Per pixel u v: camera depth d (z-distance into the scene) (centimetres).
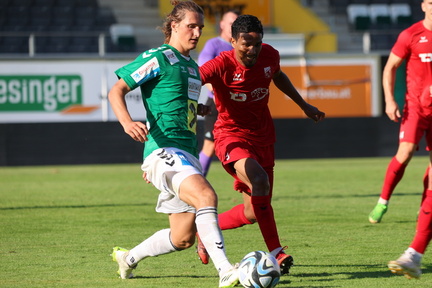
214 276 1719
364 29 7962
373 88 6025
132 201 3381
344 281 1633
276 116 5950
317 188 3872
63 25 7738
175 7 1642
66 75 5700
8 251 2083
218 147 1919
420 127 2372
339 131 6012
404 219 2695
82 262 1912
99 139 5784
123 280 1672
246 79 1841
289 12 7838
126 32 7638
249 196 1900
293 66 5953
